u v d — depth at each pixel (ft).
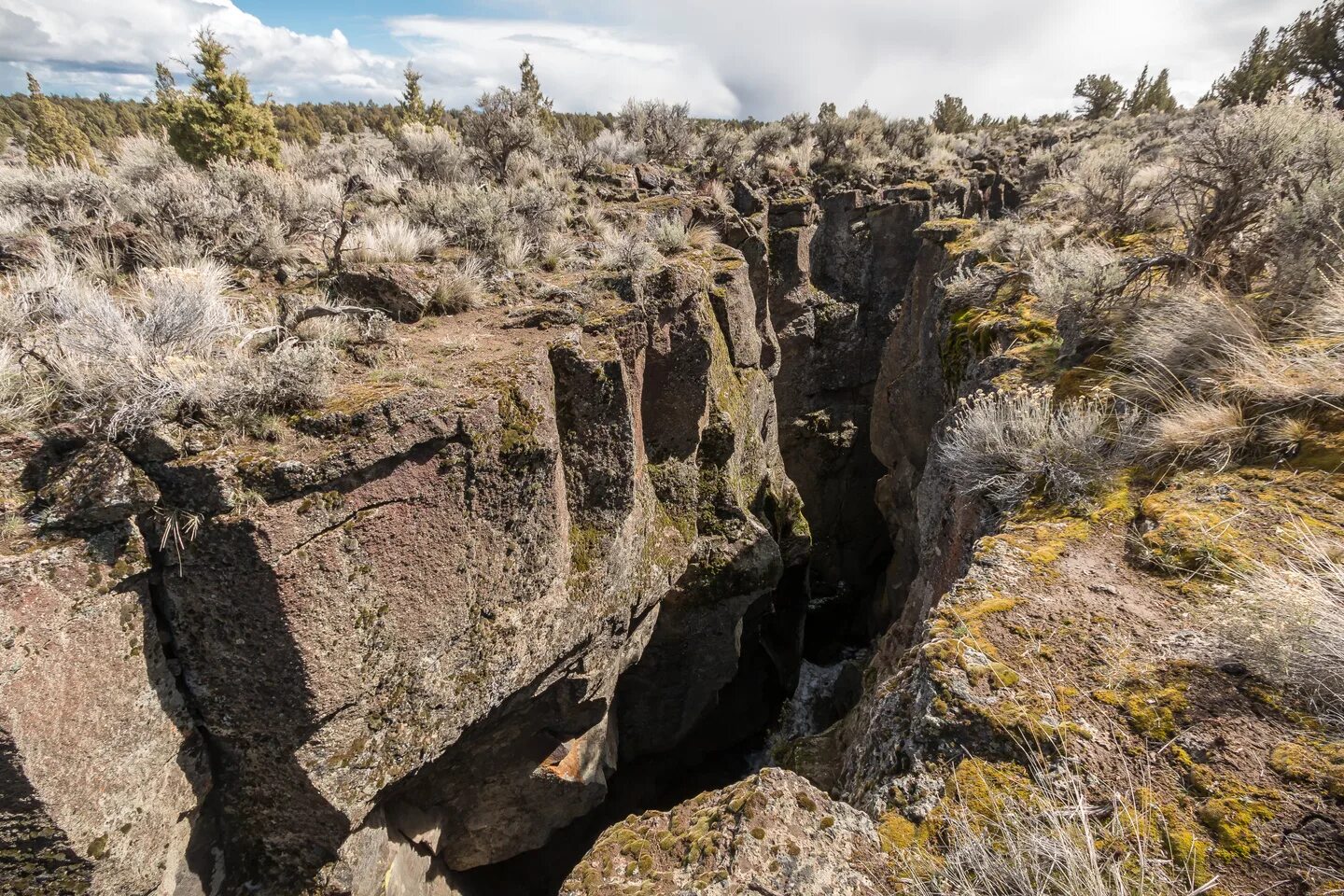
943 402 37.96
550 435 20.70
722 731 45.16
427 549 17.65
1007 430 16.83
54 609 12.76
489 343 22.36
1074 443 15.03
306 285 26.04
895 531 51.55
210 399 15.19
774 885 7.45
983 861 7.29
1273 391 13.37
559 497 22.43
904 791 8.61
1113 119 113.70
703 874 7.77
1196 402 14.73
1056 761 8.29
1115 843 7.21
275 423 15.38
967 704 9.12
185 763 15.87
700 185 65.26
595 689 26.86
